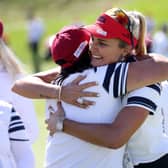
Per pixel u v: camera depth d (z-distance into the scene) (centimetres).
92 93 998
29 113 1303
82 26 1044
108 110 1002
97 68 1005
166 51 5497
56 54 1023
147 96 988
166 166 1062
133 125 980
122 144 982
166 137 1073
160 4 9294
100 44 1008
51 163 1033
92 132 985
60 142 1019
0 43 1290
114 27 998
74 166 1010
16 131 973
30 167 977
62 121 1009
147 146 1053
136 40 1027
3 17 11981
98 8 10800
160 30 7138
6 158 966
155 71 990
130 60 1023
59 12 11462
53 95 1024
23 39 9112
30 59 7444
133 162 1068
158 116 1044
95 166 1005
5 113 971
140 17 1038
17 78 1291
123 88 987
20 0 12650
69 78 1024
